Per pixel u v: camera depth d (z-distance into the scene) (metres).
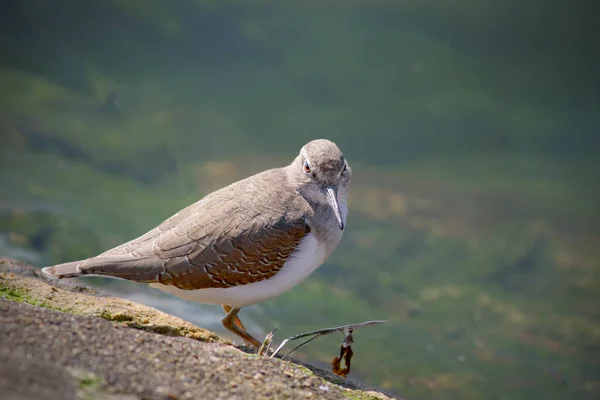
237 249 8.15
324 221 8.71
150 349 6.54
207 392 6.11
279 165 19.78
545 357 13.46
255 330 12.01
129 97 21.75
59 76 21.83
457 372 12.50
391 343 13.09
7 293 8.11
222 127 21.34
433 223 18.03
